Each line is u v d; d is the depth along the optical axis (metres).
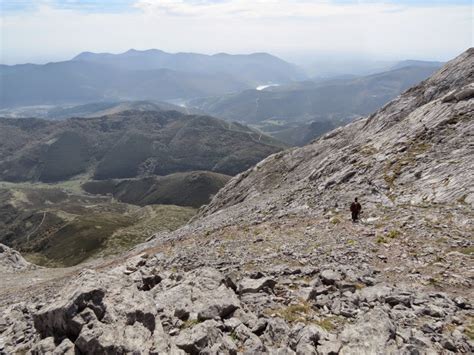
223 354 12.15
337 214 33.78
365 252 22.61
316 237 27.95
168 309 15.99
